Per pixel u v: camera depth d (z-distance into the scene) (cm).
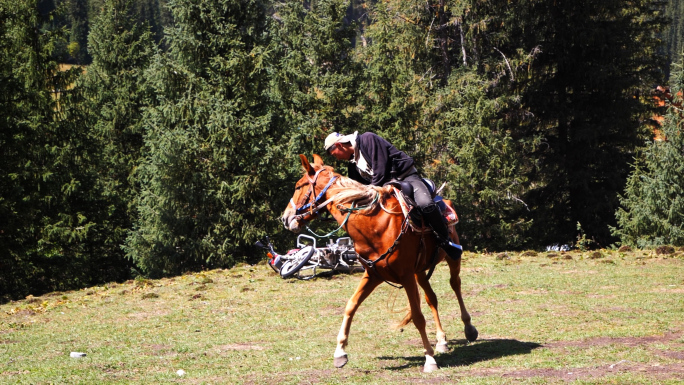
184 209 2336
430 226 618
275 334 816
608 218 3003
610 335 718
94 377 621
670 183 2211
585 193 3014
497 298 986
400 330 807
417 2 3244
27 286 2341
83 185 2680
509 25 3134
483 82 3027
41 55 2597
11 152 2203
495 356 649
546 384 512
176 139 2262
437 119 3097
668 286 1023
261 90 2461
